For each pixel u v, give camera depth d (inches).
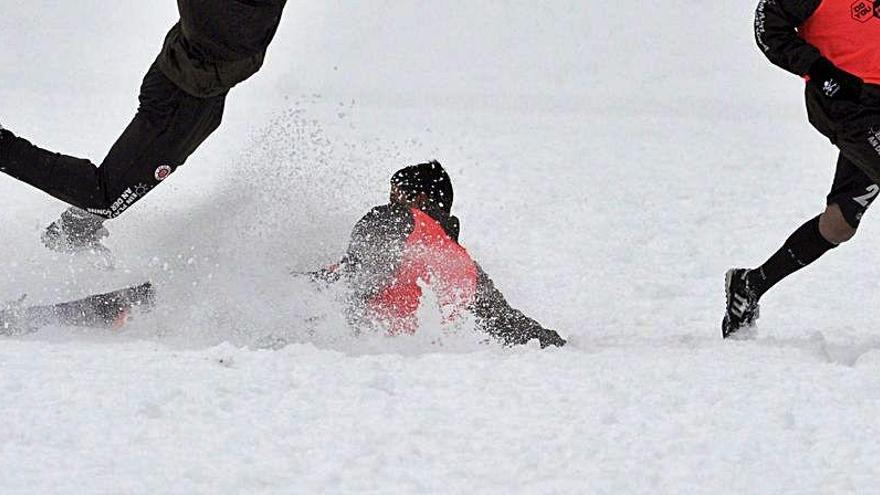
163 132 697.6
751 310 764.0
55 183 694.5
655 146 1765.5
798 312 853.8
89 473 445.7
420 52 3034.0
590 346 717.9
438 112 2124.8
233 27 657.0
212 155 1473.9
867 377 620.1
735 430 527.8
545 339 702.5
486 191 1344.7
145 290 706.2
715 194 1362.0
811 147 1781.5
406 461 476.7
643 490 456.8
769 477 473.1
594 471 473.4
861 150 709.9
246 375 576.4
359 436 500.4
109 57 2842.0
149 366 582.9
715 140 1851.6
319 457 475.2
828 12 709.3
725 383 604.1
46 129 1674.5
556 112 2241.6
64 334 673.0
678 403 566.6
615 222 1193.4
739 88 2751.0
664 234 1143.6
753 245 1107.3
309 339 685.9
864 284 941.8
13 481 434.0
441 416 531.8
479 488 453.1
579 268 997.8
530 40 3134.8
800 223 1208.2
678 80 2837.1
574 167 1542.8
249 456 471.8
